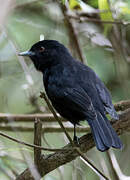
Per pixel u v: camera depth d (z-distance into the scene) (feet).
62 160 25.66
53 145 37.11
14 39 39.93
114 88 41.65
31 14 42.06
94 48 42.63
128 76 41.16
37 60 34.01
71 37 38.88
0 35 37.42
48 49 33.60
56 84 30.71
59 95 30.04
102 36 40.93
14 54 40.01
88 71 31.42
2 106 40.91
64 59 33.12
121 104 32.32
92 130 26.55
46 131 35.60
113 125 27.27
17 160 30.91
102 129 26.50
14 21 40.27
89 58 42.16
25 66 37.35
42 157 25.49
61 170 32.37
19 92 41.37
